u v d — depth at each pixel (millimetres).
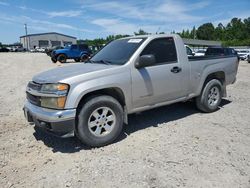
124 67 4453
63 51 24453
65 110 3898
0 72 15469
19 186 3252
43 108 4074
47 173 3531
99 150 4168
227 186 3133
